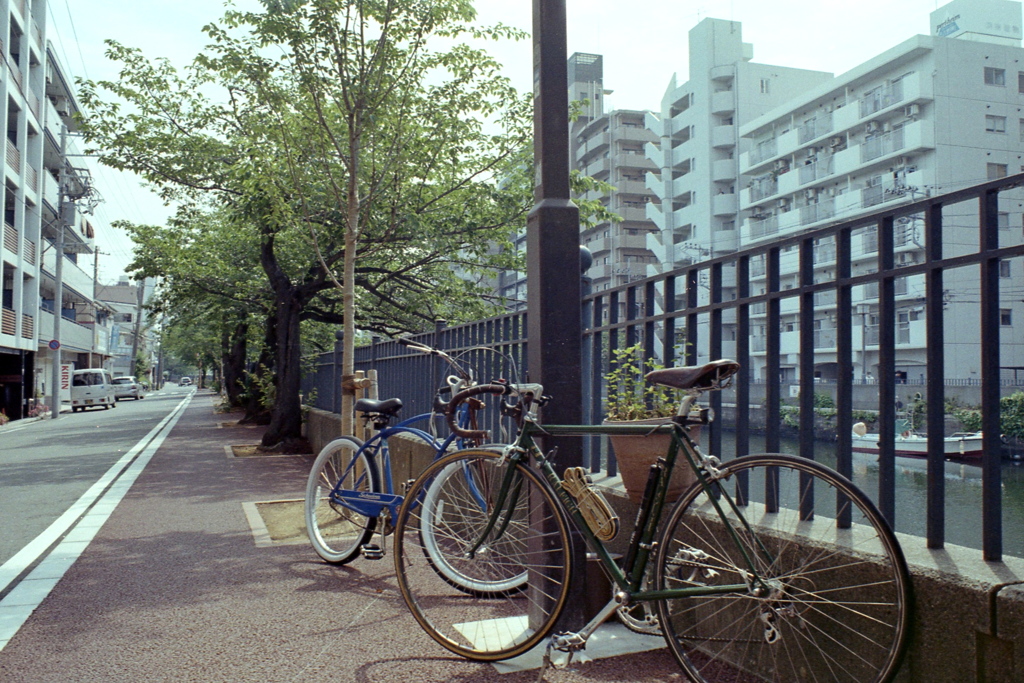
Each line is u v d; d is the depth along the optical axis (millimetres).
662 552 2633
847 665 2324
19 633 3391
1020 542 8203
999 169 35438
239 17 7820
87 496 7941
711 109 48938
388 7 7402
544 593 3082
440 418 6402
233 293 18328
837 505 2527
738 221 47375
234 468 10609
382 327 16500
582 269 4453
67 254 40594
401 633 3334
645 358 3779
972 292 30266
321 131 8070
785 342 34531
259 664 2984
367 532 4523
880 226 2523
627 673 2803
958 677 2027
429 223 13008
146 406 39531
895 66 36844
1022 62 36031
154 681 2824
